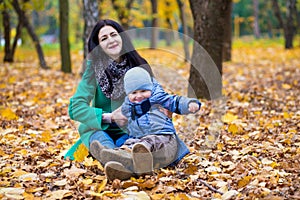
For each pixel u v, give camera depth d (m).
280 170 4.18
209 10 8.02
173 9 18.41
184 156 4.55
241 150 4.93
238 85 10.44
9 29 16.05
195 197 3.62
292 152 4.75
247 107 7.71
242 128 6.09
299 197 3.42
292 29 22.91
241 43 30.14
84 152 4.56
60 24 13.08
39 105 8.16
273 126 6.12
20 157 4.80
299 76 11.69
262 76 12.29
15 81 11.19
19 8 14.57
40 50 14.61
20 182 4.04
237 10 43.44
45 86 10.44
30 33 14.67
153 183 3.83
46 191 3.80
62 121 6.85
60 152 5.02
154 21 18.78
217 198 3.58
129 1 16.00
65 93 9.41
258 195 3.51
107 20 4.58
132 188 3.75
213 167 4.31
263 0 40.38
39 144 5.45
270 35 39.00
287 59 17.64
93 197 3.58
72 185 3.96
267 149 4.87
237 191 3.69
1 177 4.12
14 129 6.12
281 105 7.84
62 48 13.12
